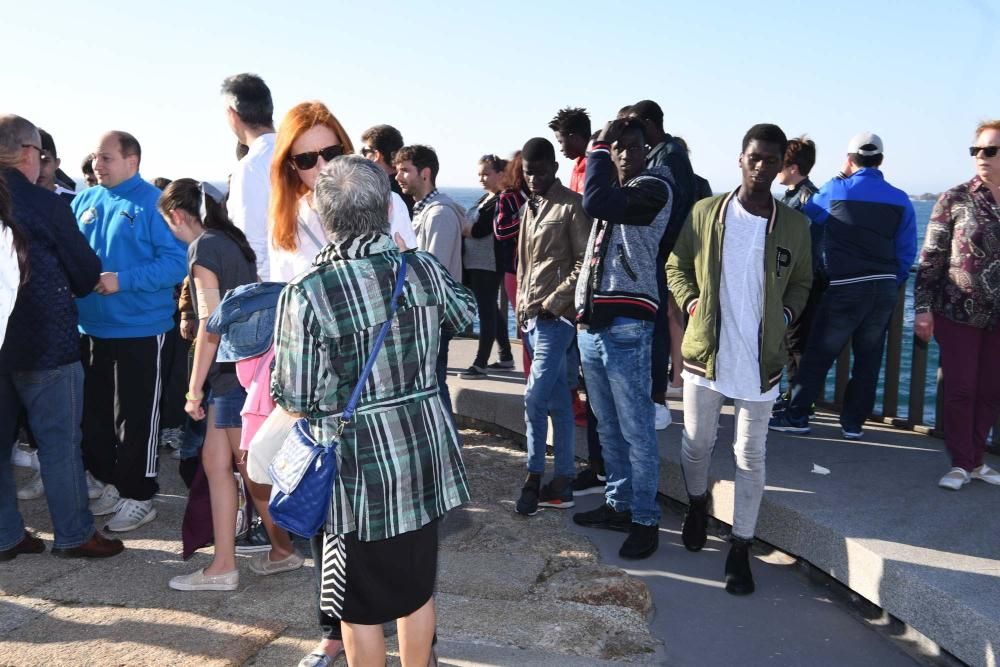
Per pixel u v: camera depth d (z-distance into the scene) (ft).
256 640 11.16
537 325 15.65
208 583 12.69
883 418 19.29
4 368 13.01
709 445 13.98
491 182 23.98
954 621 10.62
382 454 8.11
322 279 7.93
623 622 11.95
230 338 10.43
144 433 15.20
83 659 10.72
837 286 17.19
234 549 12.89
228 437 12.47
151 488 15.44
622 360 14.08
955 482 14.60
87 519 13.96
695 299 13.42
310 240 10.59
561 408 16.26
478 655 10.67
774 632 12.07
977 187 14.32
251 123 12.97
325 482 8.04
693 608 12.76
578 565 13.97
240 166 12.67
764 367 12.70
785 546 13.84
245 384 10.72
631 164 13.87
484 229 22.68
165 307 15.40
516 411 20.56
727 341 13.02
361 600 8.45
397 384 8.22
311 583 12.99
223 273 12.00
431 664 9.61
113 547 14.10
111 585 12.94
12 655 10.82
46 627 11.60
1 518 13.70
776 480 15.16
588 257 14.29
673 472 16.25
